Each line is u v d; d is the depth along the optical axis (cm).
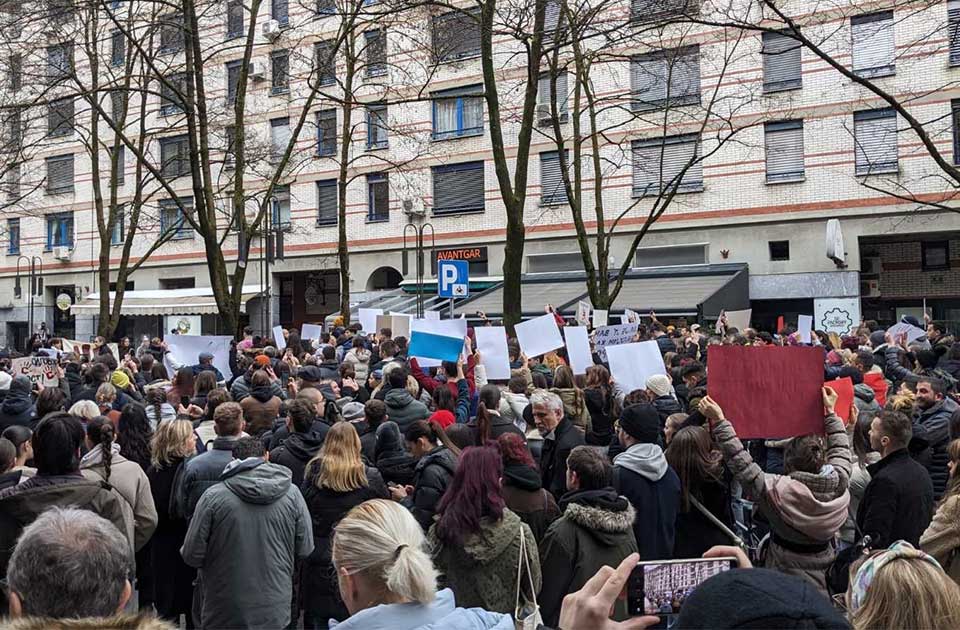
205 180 1380
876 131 2188
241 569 423
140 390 1064
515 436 469
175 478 554
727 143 2353
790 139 2302
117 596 234
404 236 2772
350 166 2961
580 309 1575
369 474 517
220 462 521
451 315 1384
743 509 515
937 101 2092
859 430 559
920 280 2442
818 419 457
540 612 378
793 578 152
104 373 931
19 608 225
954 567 389
